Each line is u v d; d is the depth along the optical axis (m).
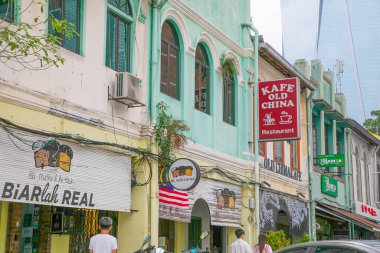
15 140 8.73
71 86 10.01
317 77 23.92
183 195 12.82
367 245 6.89
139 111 11.87
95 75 10.64
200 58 14.96
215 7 15.66
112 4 11.58
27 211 10.30
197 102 14.57
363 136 31.38
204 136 14.44
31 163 8.95
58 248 10.51
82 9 10.63
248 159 16.39
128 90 10.88
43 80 9.41
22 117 8.91
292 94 16.58
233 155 15.87
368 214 29.39
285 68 19.64
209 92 15.16
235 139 16.14
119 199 10.91
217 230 16.08
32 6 9.37
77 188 9.85
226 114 15.96
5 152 8.55
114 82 11.11
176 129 12.47
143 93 12.01
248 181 16.06
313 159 23.36
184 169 11.66
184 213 12.89
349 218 23.03
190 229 14.98
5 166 8.52
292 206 19.41
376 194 34.00
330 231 27.00
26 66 9.07
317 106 23.81
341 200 26.08
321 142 24.02
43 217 10.51
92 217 11.41
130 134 11.41
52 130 9.47
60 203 9.45
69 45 10.24
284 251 7.77
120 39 11.77
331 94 25.44
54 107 9.52
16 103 8.80
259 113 16.94
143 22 12.36
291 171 19.91
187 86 13.86
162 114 12.16
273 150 19.28
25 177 8.82
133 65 11.87
